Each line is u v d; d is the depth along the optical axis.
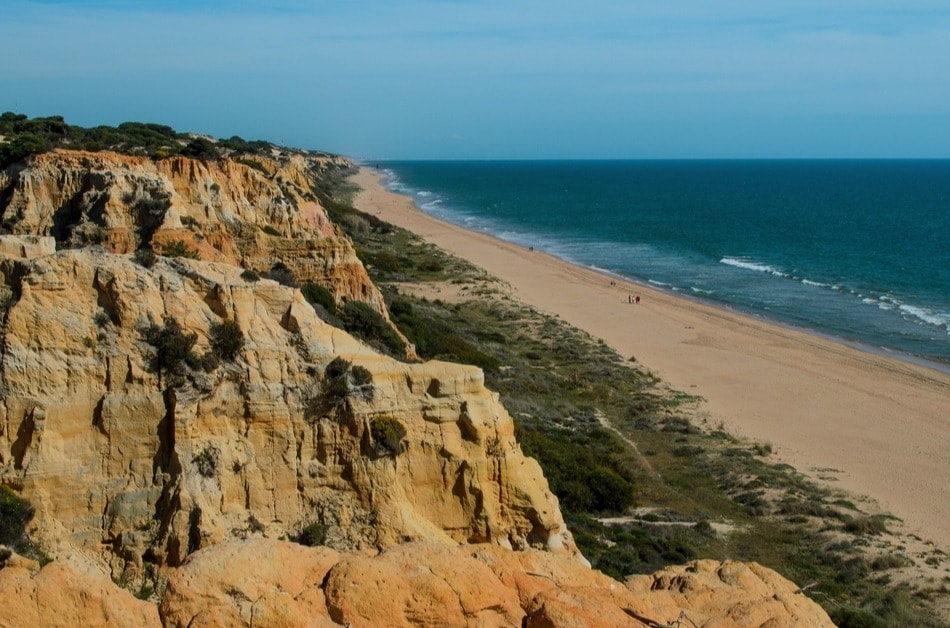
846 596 31.17
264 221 48.75
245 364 19.34
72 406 18.00
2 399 17.59
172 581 12.07
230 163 48.78
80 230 34.16
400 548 13.04
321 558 13.01
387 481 19.45
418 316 62.25
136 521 17.86
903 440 52.31
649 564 30.05
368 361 20.41
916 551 36.38
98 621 11.38
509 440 20.94
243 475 18.70
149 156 51.28
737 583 14.82
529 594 13.21
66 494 17.64
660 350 72.81
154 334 18.73
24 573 11.43
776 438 51.69
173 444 18.31
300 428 19.41
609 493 37.56
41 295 18.31
